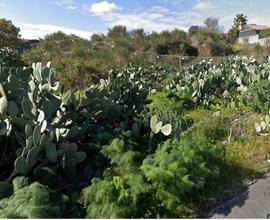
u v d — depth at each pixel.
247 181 4.56
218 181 4.52
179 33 32.34
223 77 9.90
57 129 4.50
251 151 5.46
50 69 5.51
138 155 4.61
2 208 3.60
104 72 14.54
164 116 5.77
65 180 4.39
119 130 5.32
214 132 6.22
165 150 4.48
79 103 5.43
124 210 3.61
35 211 3.33
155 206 3.83
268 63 12.61
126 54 20.98
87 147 4.94
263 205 4.00
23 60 16.61
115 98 6.68
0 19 25.17
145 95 7.25
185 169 4.02
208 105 8.60
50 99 5.04
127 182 3.98
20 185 3.87
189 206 3.95
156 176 3.87
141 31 31.20
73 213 3.69
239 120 7.10
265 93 7.85
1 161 4.68
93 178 4.19
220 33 37.03
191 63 19.92
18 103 4.91
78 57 18.25
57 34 26.36
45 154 4.38
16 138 4.70
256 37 51.62
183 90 9.23
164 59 21.28
